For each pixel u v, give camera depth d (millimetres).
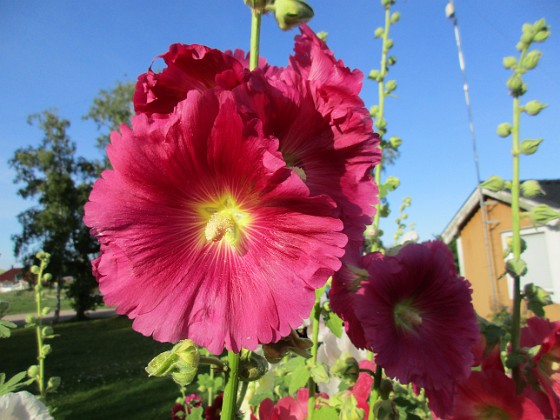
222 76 178
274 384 427
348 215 204
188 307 185
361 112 198
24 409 181
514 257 303
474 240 2322
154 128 177
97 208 177
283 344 217
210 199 192
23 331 3506
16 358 2344
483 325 288
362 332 252
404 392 369
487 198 2225
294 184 165
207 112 170
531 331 324
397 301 259
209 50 182
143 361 2166
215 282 189
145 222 183
